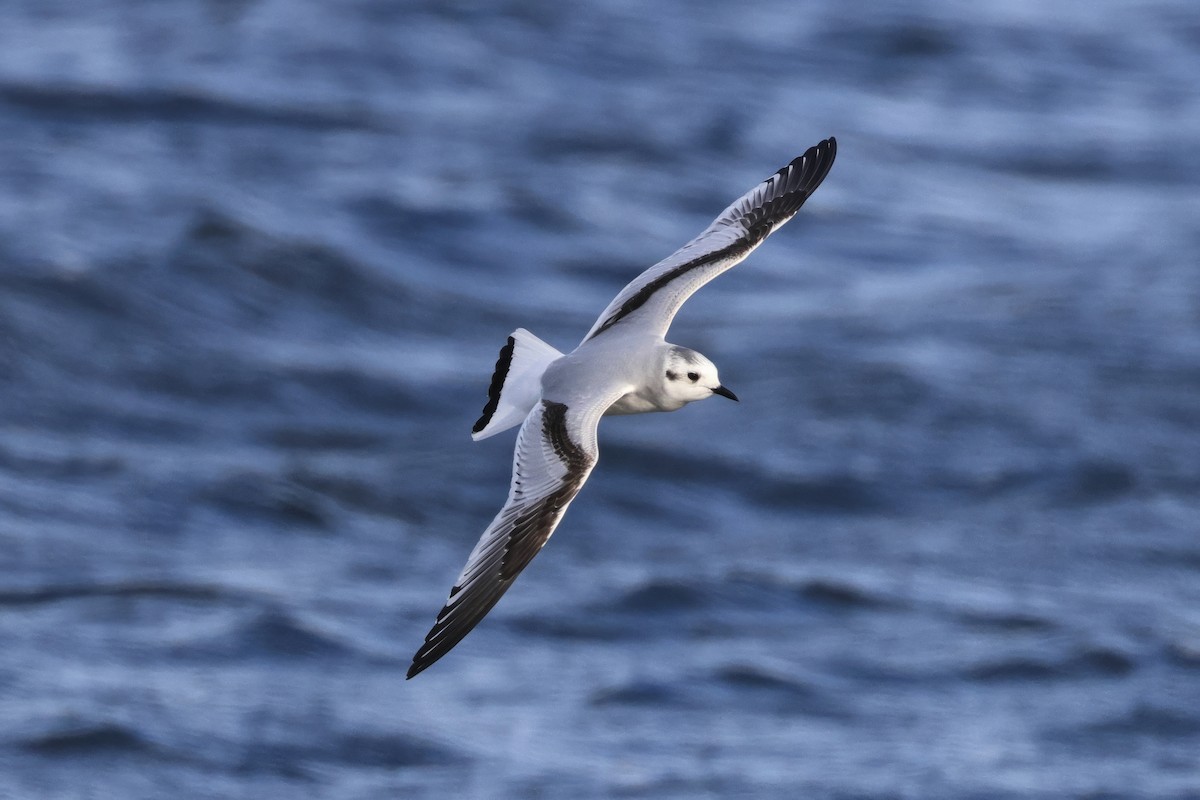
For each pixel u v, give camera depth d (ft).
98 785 38.40
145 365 68.23
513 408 24.12
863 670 46.37
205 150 97.55
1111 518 58.65
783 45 129.59
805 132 111.14
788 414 66.44
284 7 124.77
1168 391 70.13
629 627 49.01
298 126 103.71
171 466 59.21
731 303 80.89
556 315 78.89
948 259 89.30
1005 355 73.77
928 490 61.16
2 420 62.44
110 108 102.99
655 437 63.98
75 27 120.78
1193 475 62.44
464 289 80.84
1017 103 120.98
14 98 102.99
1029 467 62.75
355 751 40.34
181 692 42.96
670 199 96.99
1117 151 110.73
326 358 70.79
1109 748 41.98
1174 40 137.90
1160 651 47.78
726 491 60.49
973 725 42.93
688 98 116.26
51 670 43.57
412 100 111.55
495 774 39.52
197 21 122.01
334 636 46.91
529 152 103.35
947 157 108.27
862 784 39.01
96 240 79.61
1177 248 91.35
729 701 44.21
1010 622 50.06
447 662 46.06
